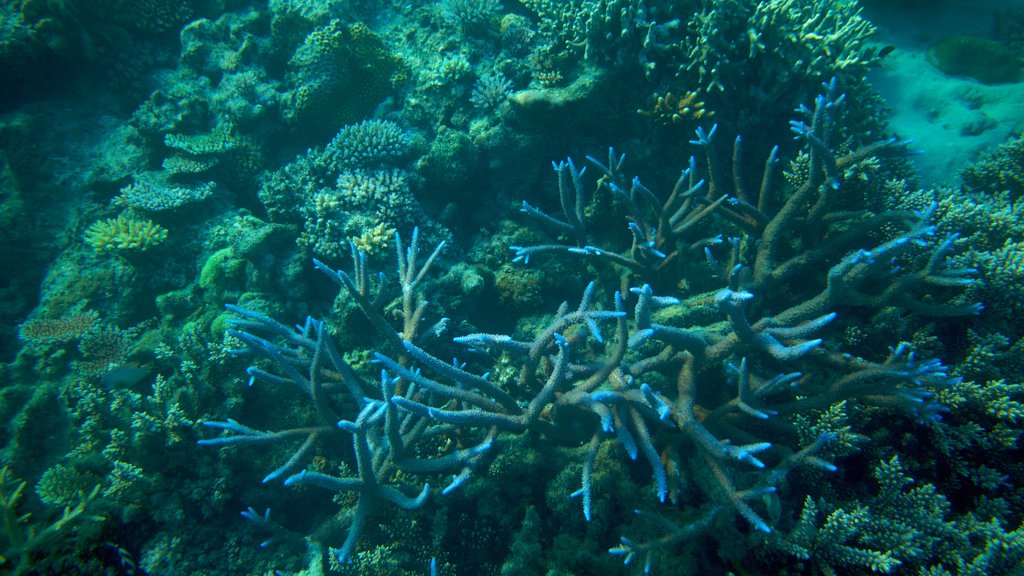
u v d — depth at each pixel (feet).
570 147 3.34
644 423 2.26
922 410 2.23
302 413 2.82
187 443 2.67
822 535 2.16
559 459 2.52
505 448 2.51
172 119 3.81
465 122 3.47
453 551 2.56
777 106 3.11
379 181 3.28
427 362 2.26
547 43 3.38
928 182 3.86
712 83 2.98
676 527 2.21
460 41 3.69
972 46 4.36
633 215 2.92
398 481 2.54
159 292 3.48
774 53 3.01
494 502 2.54
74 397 3.08
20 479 2.81
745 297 2.02
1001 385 2.39
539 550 2.41
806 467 2.36
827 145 2.54
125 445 2.63
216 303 3.26
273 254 3.30
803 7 3.34
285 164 3.81
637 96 3.21
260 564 2.58
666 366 2.43
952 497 2.44
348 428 2.15
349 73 3.70
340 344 3.02
